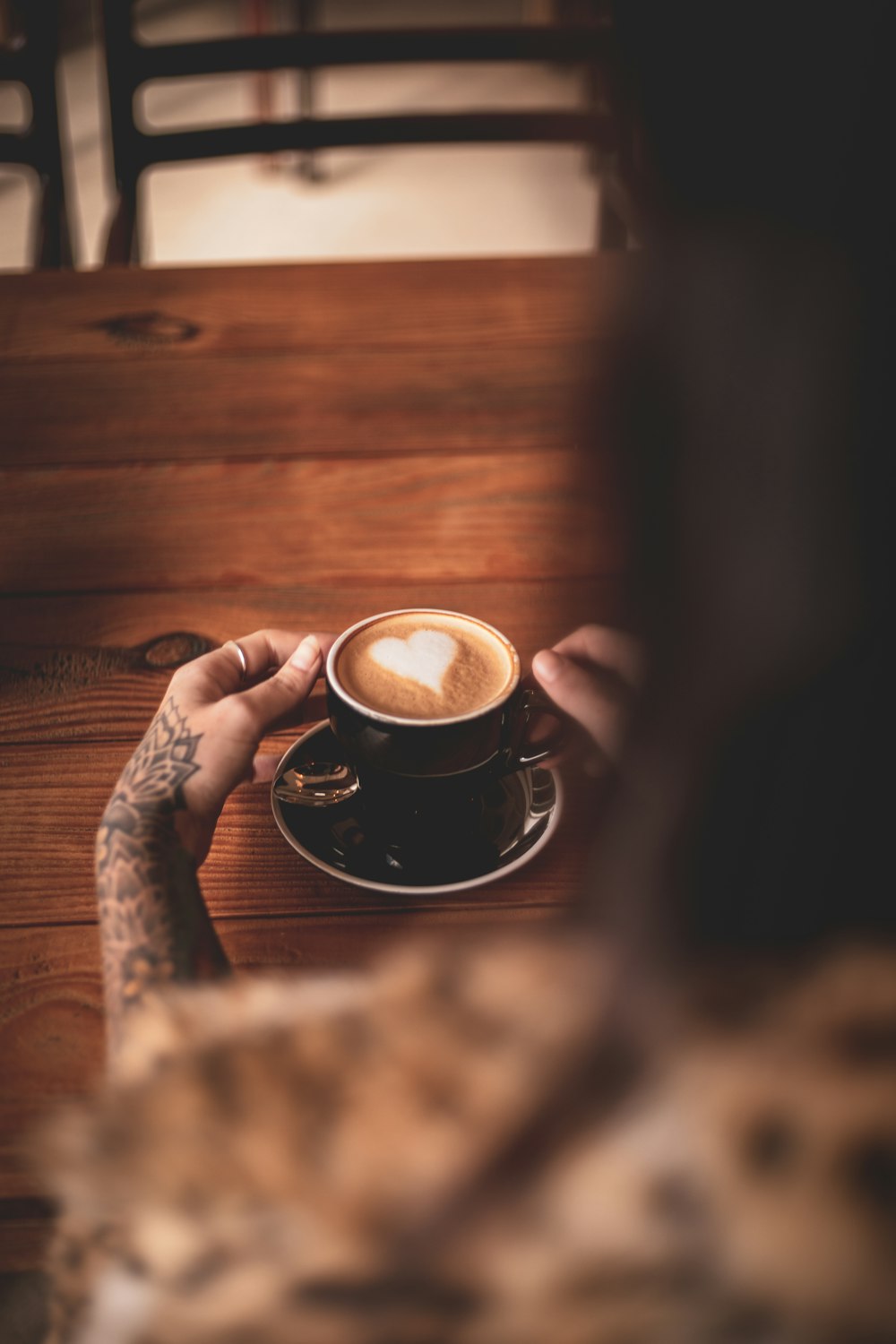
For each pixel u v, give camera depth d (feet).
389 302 4.44
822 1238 1.70
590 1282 1.85
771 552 1.62
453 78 16.43
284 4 13.61
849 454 1.55
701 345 1.59
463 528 3.85
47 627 3.62
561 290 4.49
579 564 3.77
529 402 4.16
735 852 1.76
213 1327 2.06
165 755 3.14
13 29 11.23
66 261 5.67
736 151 1.51
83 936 3.08
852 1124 1.73
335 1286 1.96
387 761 3.09
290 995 2.26
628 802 1.84
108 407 4.13
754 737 1.69
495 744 3.15
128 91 5.36
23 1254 2.78
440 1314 1.94
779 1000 1.84
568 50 5.45
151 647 3.59
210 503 3.90
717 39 1.50
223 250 12.57
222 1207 2.00
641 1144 1.81
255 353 4.29
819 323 1.52
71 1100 2.86
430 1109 1.91
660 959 1.84
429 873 3.17
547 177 14.06
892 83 1.45
